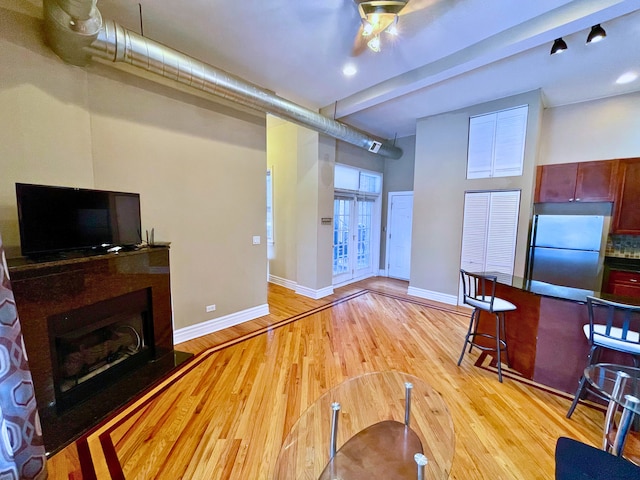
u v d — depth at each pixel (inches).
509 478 60.6
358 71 121.7
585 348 87.6
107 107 97.3
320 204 186.2
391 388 83.4
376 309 169.0
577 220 141.3
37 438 58.4
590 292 95.3
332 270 203.2
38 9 78.4
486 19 87.4
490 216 159.9
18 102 76.2
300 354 114.1
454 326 143.9
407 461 59.2
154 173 110.7
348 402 78.2
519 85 137.0
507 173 153.3
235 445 68.6
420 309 169.0
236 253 142.3
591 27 89.2
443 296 183.0
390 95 133.5
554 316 92.8
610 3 74.6
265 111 126.0
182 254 121.3
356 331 137.2
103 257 83.9
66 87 86.2
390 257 257.4
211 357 110.9
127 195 94.7
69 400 78.7
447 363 108.8
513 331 105.3
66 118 86.6
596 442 70.4
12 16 74.1
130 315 96.2
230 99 112.6
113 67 97.7
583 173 146.3
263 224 154.8
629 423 59.9
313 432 69.1
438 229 182.2
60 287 73.2
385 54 107.6
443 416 73.0
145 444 68.3
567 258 144.1
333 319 152.6
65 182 87.0
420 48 103.3
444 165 177.0
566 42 100.8
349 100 148.9
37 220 71.8
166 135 113.1
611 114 146.6
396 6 77.0
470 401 86.6
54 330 73.5
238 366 104.5
